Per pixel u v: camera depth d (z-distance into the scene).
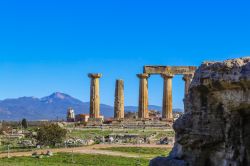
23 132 126.31
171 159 34.91
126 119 138.25
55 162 75.06
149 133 115.69
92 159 77.81
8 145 94.81
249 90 29.52
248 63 29.27
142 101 141.12
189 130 33.94
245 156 31.55
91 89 142.88
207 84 31.86
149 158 78.94
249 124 31.64
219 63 31.00
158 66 141.50
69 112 184.50
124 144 99.06
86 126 131.62
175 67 141.00
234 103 30.64
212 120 32.75
